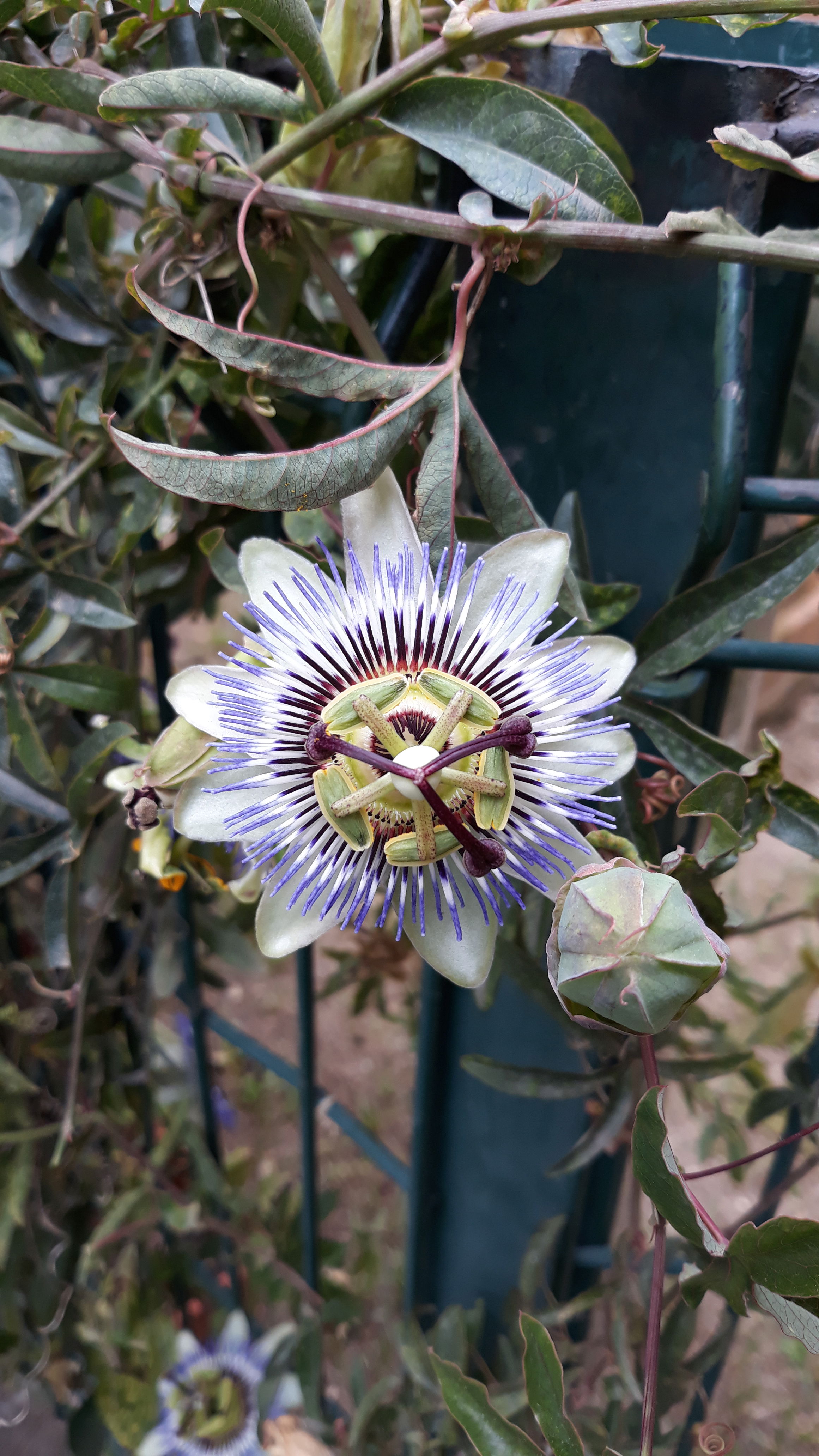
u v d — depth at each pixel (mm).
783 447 271
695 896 202
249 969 344
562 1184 319
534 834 177
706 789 190
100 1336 374
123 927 367
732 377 185
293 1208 411
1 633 227
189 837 184
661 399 208
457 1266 353
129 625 235
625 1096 236
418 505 178
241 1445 372
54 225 245
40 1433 452
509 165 180
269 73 228
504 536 186
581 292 205
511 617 176
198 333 164
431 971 295
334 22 189
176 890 260
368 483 169
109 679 240
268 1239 376
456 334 181
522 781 177
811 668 214
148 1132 390
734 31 170
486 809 172
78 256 234
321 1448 355
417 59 181
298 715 178
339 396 174
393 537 178
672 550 219
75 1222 388
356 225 216
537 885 174
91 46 205
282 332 232
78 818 240
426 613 177
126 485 241
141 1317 395
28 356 275
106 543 259
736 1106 518
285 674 177
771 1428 517
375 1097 659
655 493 216
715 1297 542
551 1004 230
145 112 185
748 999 406
